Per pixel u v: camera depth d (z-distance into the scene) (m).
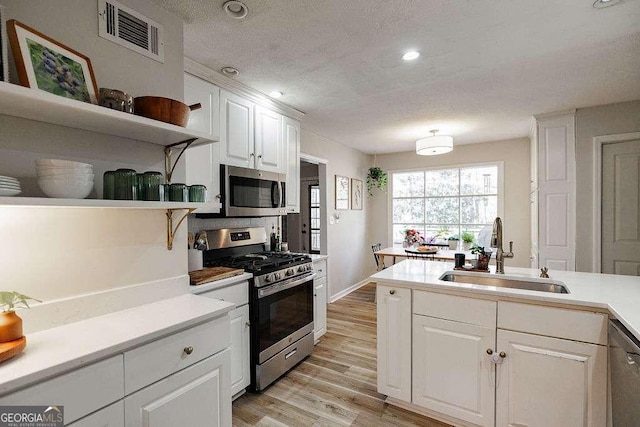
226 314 1.48
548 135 3.37
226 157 2.42
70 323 1.26
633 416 1.22
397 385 2.03
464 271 2.23
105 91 1.25
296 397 2.20
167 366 1.21
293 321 2.60
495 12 1.65
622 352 1.30
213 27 1.80
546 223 3.38
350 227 5.20
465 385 1.80
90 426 0.98
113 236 1.44
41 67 1.16
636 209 3.02
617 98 2.94
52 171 1.08
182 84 1.76
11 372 0.85
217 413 1.40
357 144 4.96
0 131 1.13
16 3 1.16
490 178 4.96
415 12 1.65
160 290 1.61
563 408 1.56
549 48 2.03
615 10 1.63
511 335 1.68
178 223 1.66
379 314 2.08
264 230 3.06
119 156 1.49
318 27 1.79
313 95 2.83
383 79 2.49
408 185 5.67
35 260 1.20
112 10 1.47
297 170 3.31
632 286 1.78
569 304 1.54
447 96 2.88
